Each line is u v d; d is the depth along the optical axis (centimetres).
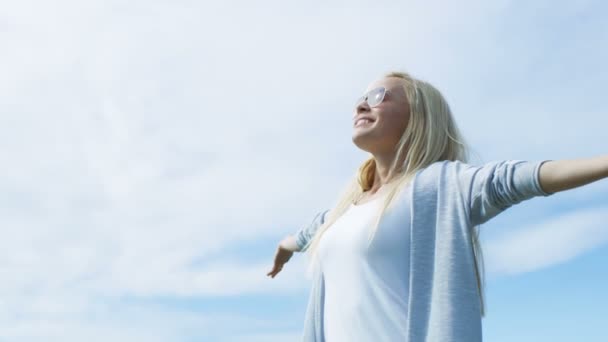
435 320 214
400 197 246
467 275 216
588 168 188
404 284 234
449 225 226
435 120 272
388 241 238
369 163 300
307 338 279
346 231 254
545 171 201
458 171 236
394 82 284
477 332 208
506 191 213
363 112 284
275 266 371
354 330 241
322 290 278
